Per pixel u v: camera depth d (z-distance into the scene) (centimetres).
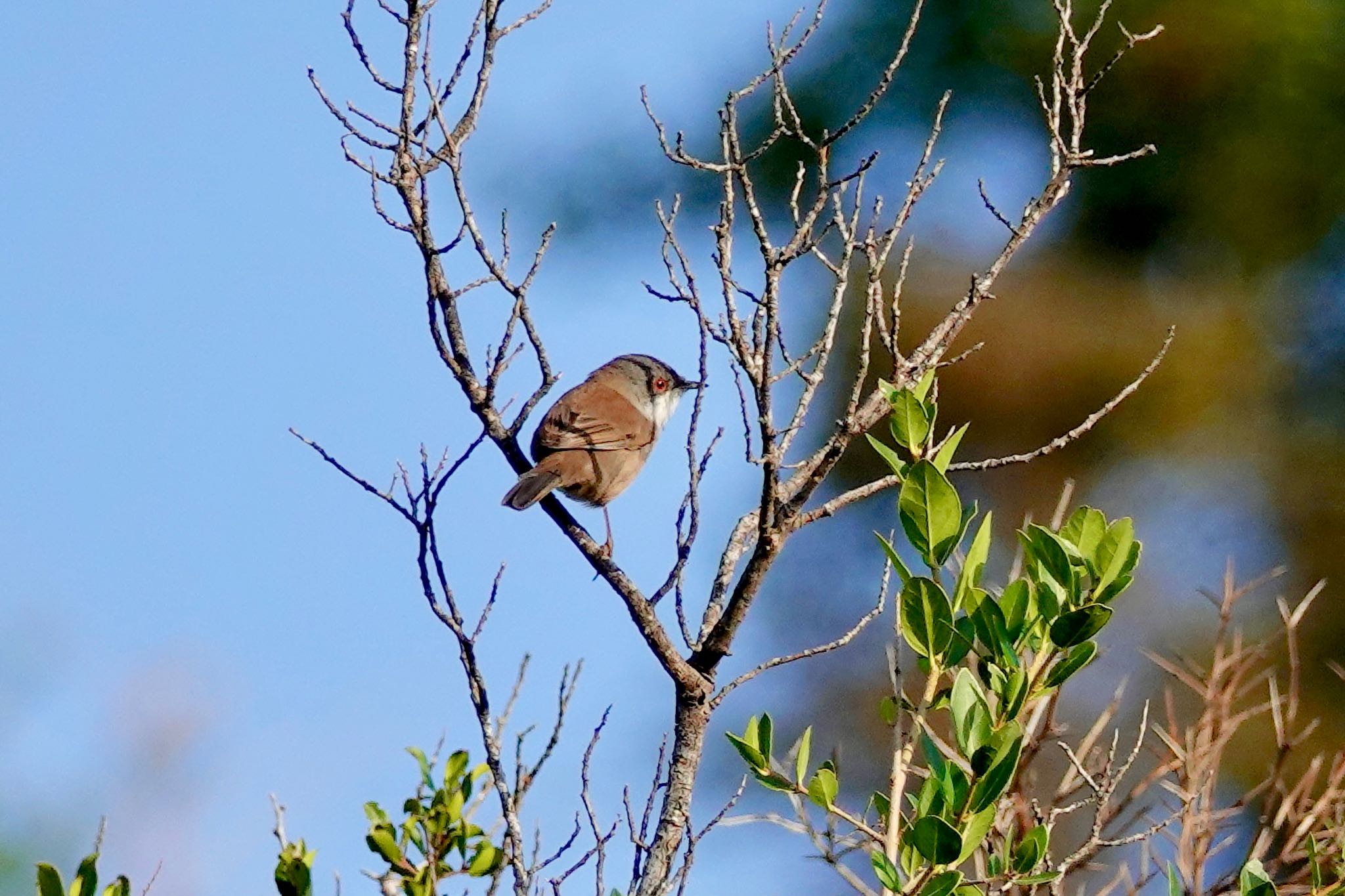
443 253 678
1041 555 557
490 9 665
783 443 608
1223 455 1845
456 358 698
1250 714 671
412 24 657
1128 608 1659
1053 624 539
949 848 493
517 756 577
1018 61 1959
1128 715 1341
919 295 1867
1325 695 1545
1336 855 614
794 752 617
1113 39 1944
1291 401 1884
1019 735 507
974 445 1841
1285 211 1939
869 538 1753
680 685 607
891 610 1662
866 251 619
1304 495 1805
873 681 1684
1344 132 1927
